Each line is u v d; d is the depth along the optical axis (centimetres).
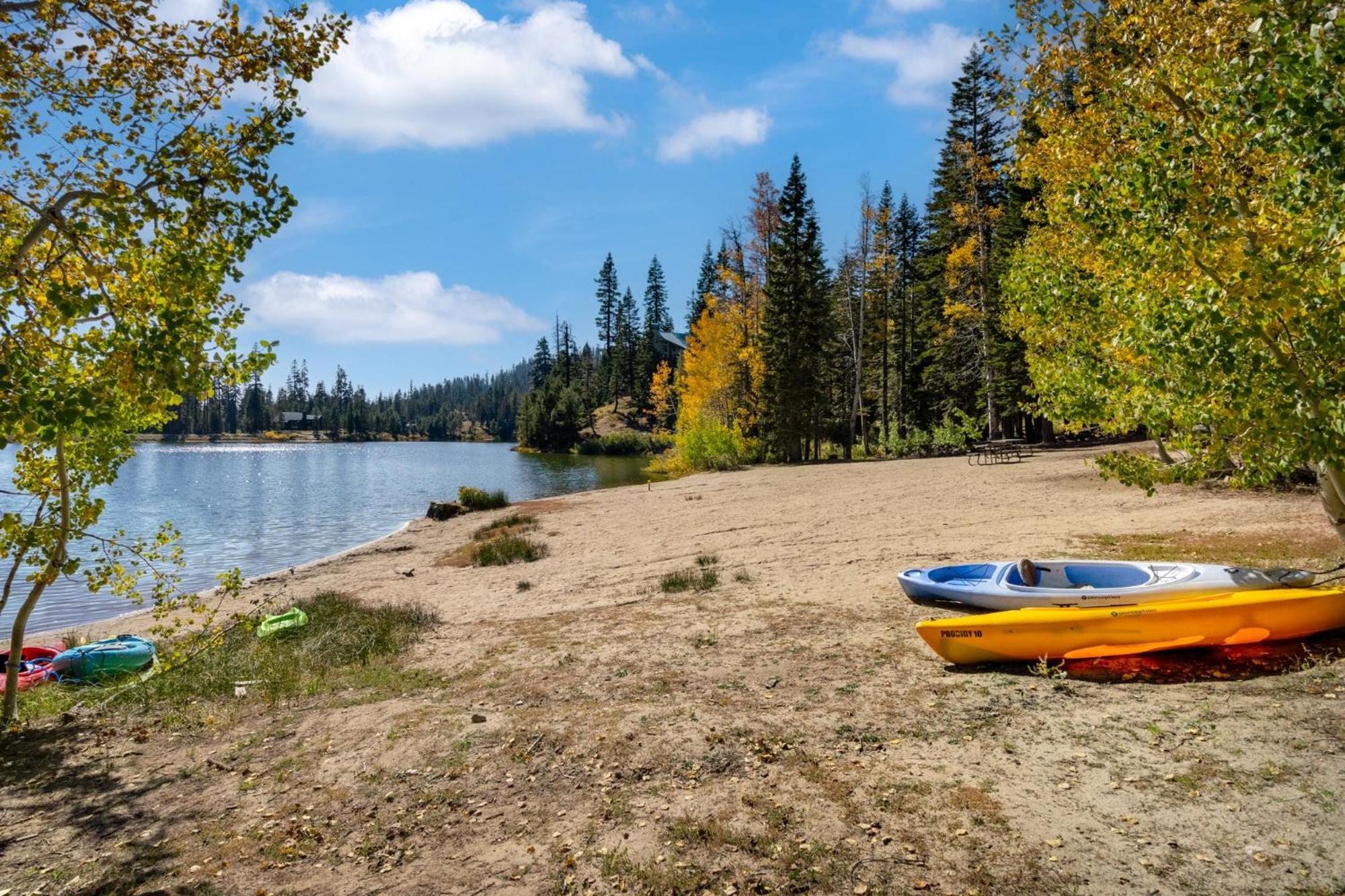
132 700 780
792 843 433
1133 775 479
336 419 16425
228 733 676
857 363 4175
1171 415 642
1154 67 713
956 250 3269
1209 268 584
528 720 658
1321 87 457
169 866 450
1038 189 3059
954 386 3878
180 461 7881
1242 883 366
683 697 707
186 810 522
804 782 506
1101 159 831
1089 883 376
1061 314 827
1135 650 689
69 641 1121
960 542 1380
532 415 9475
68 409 511
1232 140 626
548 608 1218
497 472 5775
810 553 1446
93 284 614
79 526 791
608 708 684
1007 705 622
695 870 412
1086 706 605
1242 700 579
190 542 2411
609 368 10738
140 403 652
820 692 693
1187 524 1325
